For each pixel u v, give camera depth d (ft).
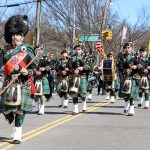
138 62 44.55
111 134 33.30
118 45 140.15
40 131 34.32
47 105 57.36
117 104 59.47
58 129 35.47
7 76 28.45
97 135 32.78
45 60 46.68
